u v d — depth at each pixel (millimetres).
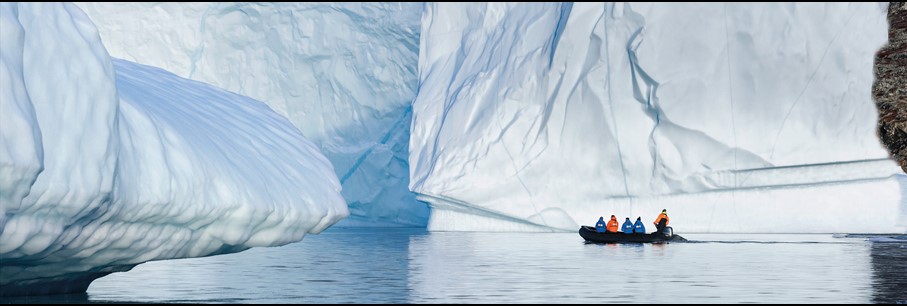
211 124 10562
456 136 37500
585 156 35281
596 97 34750
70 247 8492
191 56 47844
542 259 20781
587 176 35344
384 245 27391
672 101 33469
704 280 15391
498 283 14961
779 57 32812
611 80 34469
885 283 14633
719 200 34094
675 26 33438
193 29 47812
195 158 9211
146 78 11227
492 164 36406
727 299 12445
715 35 33219
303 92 48344
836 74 32531
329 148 47875
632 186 34812
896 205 32625
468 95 37844
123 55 47312
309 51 48312
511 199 36250
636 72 33969
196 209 8969
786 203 33438
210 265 19094
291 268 18266
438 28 41594
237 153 10320
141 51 47438
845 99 32500
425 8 42812
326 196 11359
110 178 7820
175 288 13922
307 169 11570
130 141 8453
